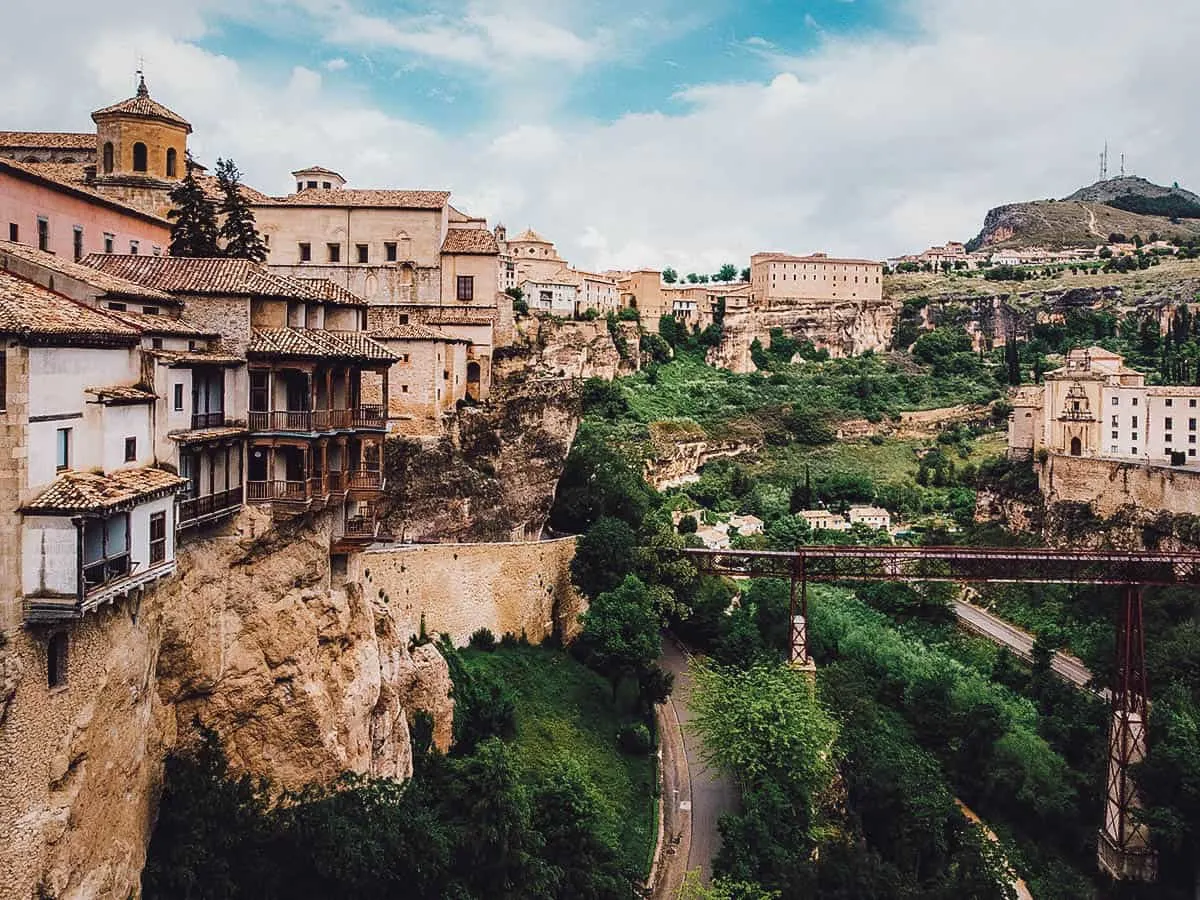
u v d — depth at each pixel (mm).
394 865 41844
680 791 68812
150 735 37000
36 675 28203
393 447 71000
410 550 63031
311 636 44875
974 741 79812
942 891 56000
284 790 42500
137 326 35500
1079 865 72875
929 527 148000
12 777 27141
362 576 57844
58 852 28656
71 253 56344
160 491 33062
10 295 30406
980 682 91500
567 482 91688
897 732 81625
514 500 79188
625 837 59781
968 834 65938
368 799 43438
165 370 36625
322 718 43969
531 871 46625
